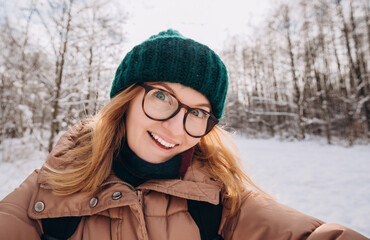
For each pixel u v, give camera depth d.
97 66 6.47
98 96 5.90
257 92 22.73
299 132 17.83
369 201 3.89
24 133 8.90
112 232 0.71
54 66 6.76
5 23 7.00
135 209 0.70
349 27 16.83
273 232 0.70
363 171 6.16
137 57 0.82
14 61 6.86
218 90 0.85
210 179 0.90
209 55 0.84
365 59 17.91
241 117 23.77
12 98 8.11
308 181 5.43
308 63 16.55
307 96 18.48
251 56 22.94
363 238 0.59
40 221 0.72
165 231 0.72
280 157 8.96
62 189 0.73
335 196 4.28
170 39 0.81
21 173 5.81
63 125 6.31
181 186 0.79
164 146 0.78
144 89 0.79
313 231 0.67
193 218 0.78
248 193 0.91
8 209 0.68
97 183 0.74
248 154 9.73
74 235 0.70
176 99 0.77
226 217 0.84
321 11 16.59
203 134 0.83
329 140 14.35
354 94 15.66
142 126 0.76
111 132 0.82
